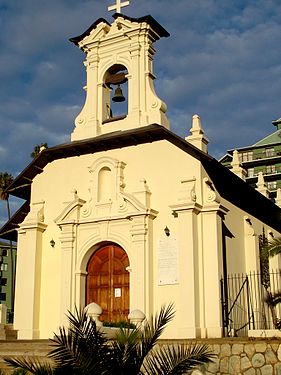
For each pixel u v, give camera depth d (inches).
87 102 832.9
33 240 794.8
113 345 333.4
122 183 762.2
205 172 733.9
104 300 749.3
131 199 734.5
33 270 782.5
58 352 323.0
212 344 539.2
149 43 817.5
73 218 775.1
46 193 821.9
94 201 771.4
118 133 767.1
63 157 821.9
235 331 703.1
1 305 818.2
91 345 326.0
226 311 689.0
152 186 744.3
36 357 539.2
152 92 790.5
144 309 691.4
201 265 693.9
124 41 827.4
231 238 783.1
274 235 989.2
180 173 729.6
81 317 342.3
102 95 829.2
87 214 772.6
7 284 2773.1
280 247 629.6
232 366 526.3
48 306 774.5
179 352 349.4
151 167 751.7
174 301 687.7
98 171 780.0
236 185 805.2
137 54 808.9
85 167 802.8
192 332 659.4
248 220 853.2
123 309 733.9
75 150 806.5
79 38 860.0
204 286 689.0
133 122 784.3
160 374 333.7
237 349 528.7
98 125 813.9
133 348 333.1
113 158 770.2
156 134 748.0
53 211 808.9
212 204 705.6
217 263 689.0
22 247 810.2
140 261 709.9
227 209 764.0
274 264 920.9
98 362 321.1
